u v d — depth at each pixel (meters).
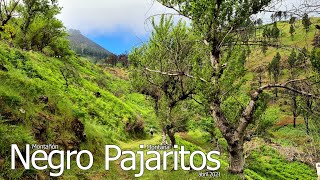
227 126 12.15
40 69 28.11
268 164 41.19
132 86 23.30
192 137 40.91
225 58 11.93
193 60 12.72
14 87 12.86
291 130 57.00
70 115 14.88
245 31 10.96
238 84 11.83
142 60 19.00
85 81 42.06
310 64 8.66
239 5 11.45
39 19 46.88
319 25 7.41
